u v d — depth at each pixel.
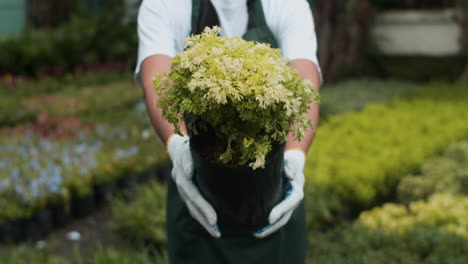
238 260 1.66
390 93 8.32
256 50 1.26
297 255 1.72
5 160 4.28
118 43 9.74
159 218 3.41
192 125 1.31
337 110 6.75
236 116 1.23
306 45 1.70
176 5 1.73
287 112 1.16
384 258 2.76
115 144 5.07
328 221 3.54
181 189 1.47
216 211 1.46
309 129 1.64
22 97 7.39
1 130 5.55
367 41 10.19
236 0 1.73
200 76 1.16
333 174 4.07
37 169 4.06
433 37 10.14
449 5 10.05
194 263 1.71
